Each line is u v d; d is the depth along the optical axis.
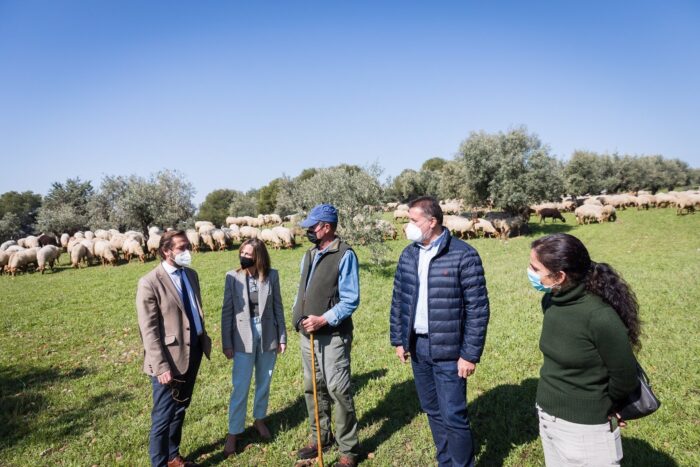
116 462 3.84
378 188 14.88
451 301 3.05
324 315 3.36
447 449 3.29
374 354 6.18
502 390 4.61
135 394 5.46
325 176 16.45
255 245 3.95
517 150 24.84
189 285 3.78
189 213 31.47
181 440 4.10
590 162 49.75
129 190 30.31
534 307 8.05
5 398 5.48
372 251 14.74
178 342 3.50
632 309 2.15
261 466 3.65
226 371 6.03
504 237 23.62
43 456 4.03
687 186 59.62
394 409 4.45
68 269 21.19
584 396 2.18
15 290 15.29
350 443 3.47
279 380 5.48
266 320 4.03
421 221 3.09
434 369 3.17
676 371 4.73
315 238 3.57
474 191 27.03
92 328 9.12
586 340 2.14
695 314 6.77
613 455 2.19
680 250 14.36
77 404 5.20
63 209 40.47
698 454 3.26
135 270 18.92
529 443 3.66
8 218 52.38
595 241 19.00
